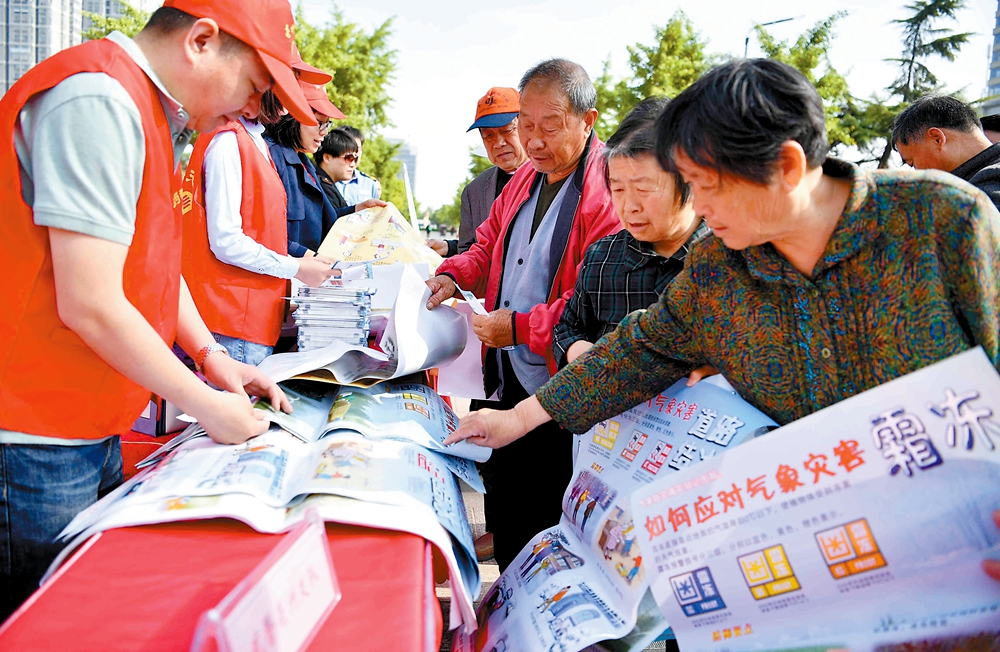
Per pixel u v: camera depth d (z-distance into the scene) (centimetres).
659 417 129
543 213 208
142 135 108
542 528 206
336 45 1563
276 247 249
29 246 105
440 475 129
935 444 84
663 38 1505
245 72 121
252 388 149
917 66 1579
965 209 89
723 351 113
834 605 89
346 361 172
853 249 94
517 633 117
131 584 89
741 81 89
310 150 323
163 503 105
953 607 83
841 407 91
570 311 176
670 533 101
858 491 88
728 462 98
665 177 142
